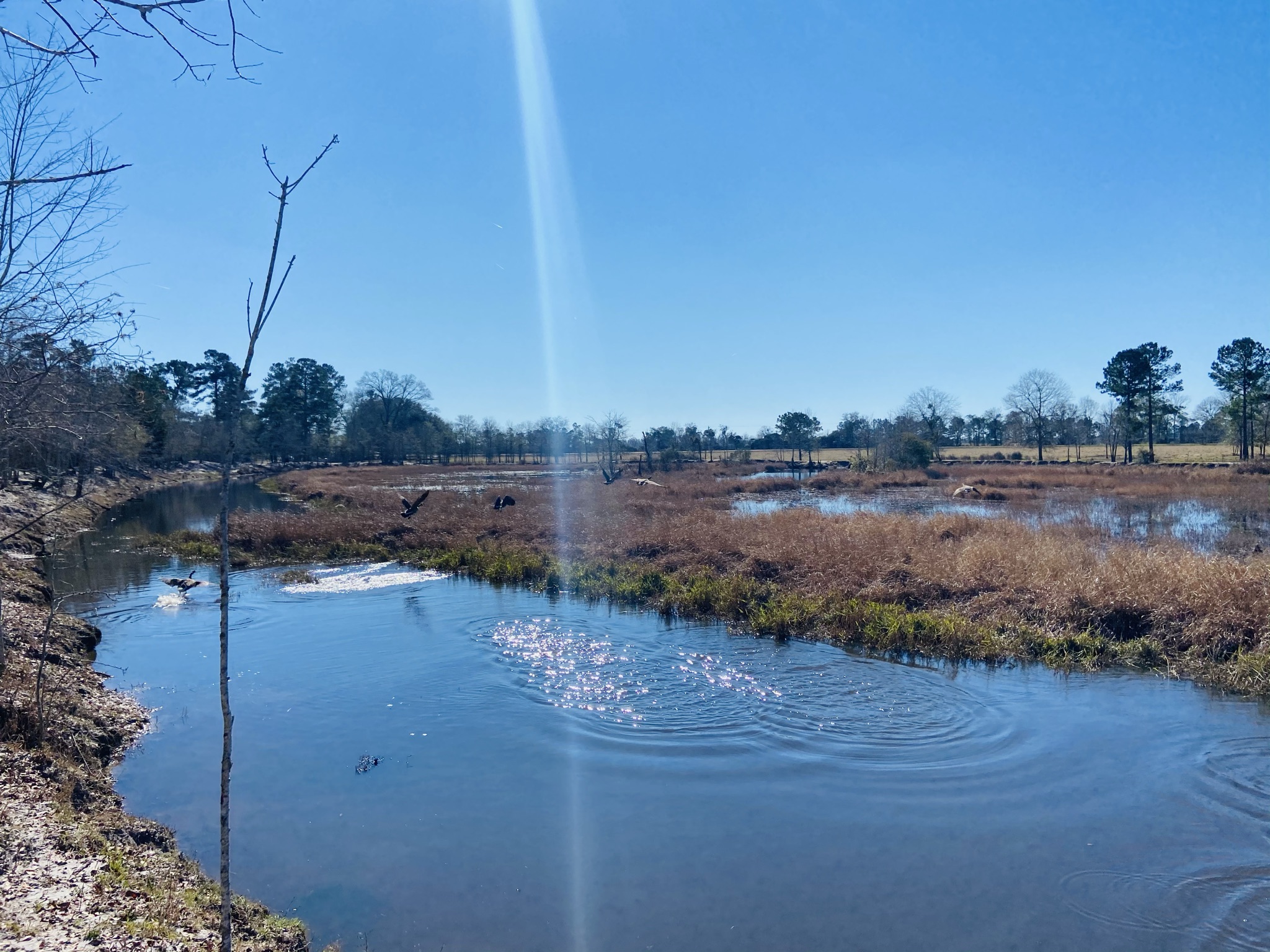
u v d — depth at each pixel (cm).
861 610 1456
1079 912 644
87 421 850
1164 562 1545
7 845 609
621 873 704
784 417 8606
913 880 692
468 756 947
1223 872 698
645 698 1127
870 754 941
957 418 11169
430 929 625
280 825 786
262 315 371
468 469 7681
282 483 5609
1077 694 1130
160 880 627
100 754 930
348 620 1619
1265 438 6656
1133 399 7125
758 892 675
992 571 1644
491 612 1664
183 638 1491
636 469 6394
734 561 1928
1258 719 1031
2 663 1029
